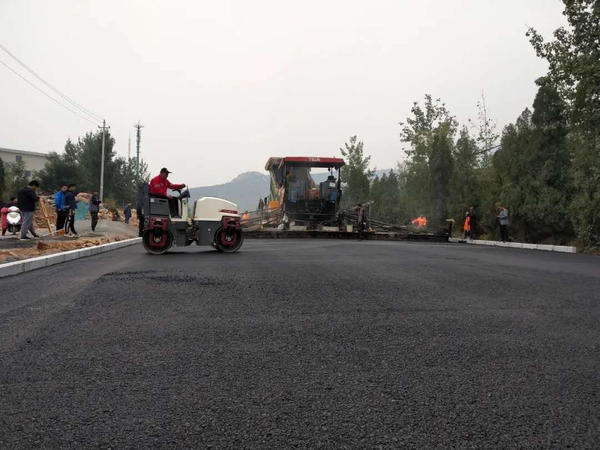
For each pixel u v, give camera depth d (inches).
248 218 994.1
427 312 180.1
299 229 939.3
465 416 86.4
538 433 79.7
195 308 185.0
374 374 109.3
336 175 960.3
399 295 217.2
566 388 101.0
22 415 86.2
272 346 132.3
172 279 265.1
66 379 105.1
